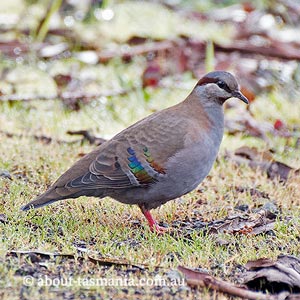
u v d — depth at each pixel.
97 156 10.41
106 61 17.36
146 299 8.28
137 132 10.52
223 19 20.33
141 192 10.49
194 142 10.48
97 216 10.85
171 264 9.34
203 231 10.57
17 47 17.61
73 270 8.91
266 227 10.72
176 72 17.20
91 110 15.30
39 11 19.83
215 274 9.19
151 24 19.59
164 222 11.07
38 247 9.51
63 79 15.95
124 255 9.54
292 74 17.33
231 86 11.00
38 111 15.03
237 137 14.69
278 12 20.42
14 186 11.49
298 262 9.27
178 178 10.45
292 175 13.02
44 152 13.08
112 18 19.72
